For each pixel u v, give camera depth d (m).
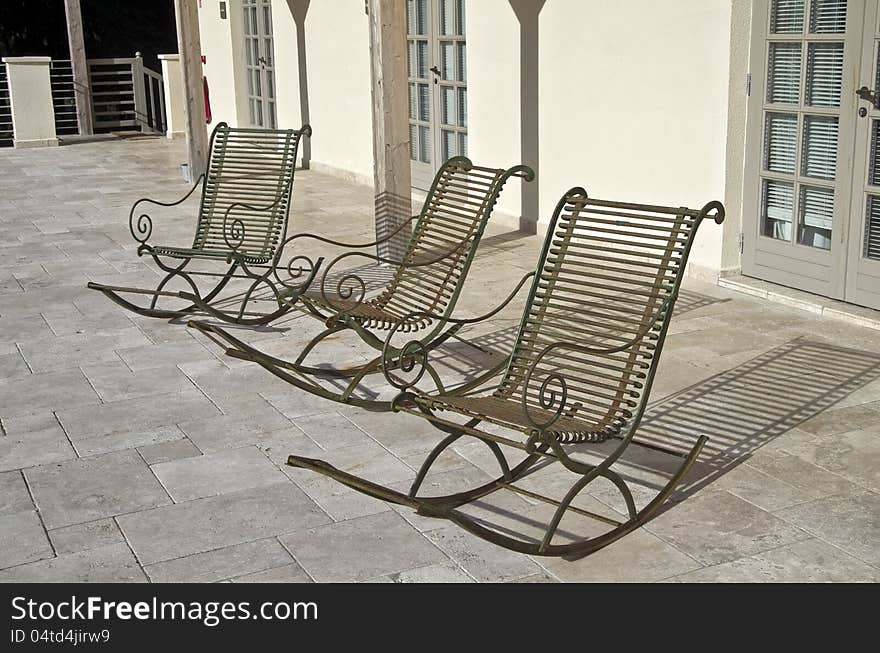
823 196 5.71
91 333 5.60
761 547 3.24
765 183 6.07
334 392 4.71
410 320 4.62
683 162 6.43
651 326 3.53
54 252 7.62
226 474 3.83
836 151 5.57
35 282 6.73
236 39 13.34
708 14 6.05
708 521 3.42
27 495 3.68
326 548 3.29
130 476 3.82
